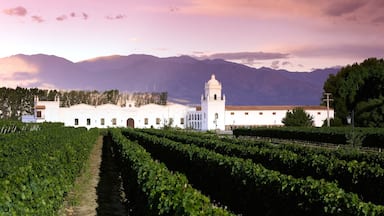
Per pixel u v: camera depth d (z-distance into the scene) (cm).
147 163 1988
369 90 12012
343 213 1355
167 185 1453
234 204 2152
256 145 3941
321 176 2420
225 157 2442
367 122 9525
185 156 3136
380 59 13500
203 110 13725
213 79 13788
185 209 1138
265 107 13525
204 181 2673
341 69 13762
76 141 3619
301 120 11244
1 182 1260
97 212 2138
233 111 13412
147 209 1462
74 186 2630
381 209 1287
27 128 7844
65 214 2023
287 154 2788
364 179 2148
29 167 1590
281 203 1686
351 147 6234
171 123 12875
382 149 5975
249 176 1959
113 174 3447
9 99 18525
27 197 1242
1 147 2745
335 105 13012
